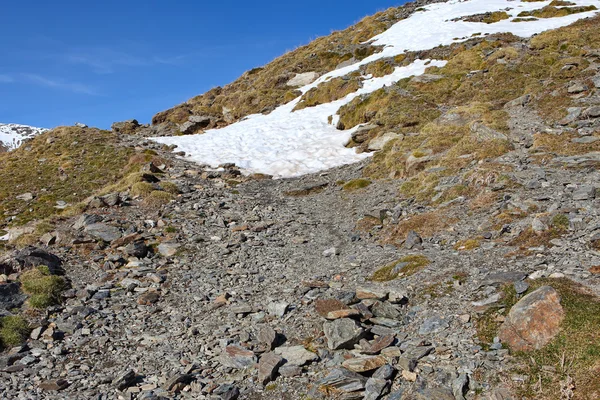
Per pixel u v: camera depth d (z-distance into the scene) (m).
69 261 15.67
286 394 8.55
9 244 17.72
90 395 8.88
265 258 16.12
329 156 29.39
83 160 33.75
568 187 14.65
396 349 9.13
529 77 29.27
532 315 8.46
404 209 18.31
